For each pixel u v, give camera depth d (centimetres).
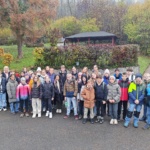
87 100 698
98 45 1526
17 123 712
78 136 597
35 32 1984
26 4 1970
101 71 1437
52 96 784
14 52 2312
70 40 2955
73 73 873
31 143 560
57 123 704
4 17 1917
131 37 3469
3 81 855
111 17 4269
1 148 536
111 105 691
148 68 2223
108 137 587
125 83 704
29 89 811
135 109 659
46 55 1527
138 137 584
